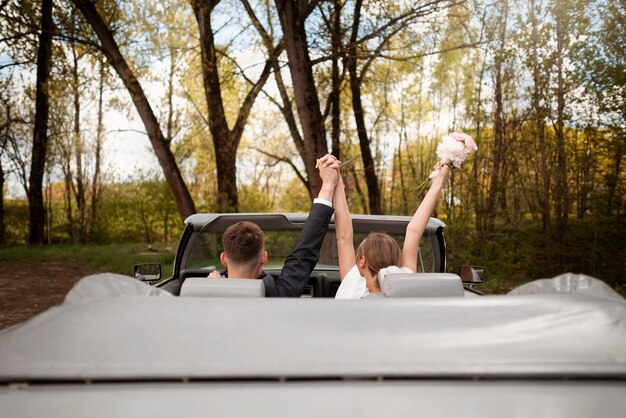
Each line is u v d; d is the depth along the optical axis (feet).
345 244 8.44
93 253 74.59
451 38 54.90
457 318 4.39
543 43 43.70
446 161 8.96
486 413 3.34
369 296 7.06
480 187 49.34
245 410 3.37
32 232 91.71
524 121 48.14
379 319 4.35
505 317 4.41
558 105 43.42
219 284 5.51
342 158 73.56
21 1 58.54
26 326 4.33
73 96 98.78
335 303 4.61
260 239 8.16
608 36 40.29
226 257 8.11
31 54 84.84
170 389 3.57
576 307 4.54
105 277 5.58
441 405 3.40
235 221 14.14
